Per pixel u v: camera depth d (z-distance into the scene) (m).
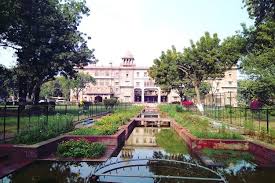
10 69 33.38
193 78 43.03
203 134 16.08
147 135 23.47
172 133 24.80
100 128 16.97
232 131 17.48
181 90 57.06
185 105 46.75
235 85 86.12
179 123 24.48
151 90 95.56
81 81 88.62
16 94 67.00
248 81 26.39
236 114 27.80
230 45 32.81
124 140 19.55
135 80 95.88
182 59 41.75
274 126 20.42
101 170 10.34
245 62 27.41
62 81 87.56
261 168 11.09
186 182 9.09
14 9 24.45
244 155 13.37
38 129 14.10
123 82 96.06
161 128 29.28
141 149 16.67
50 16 31.08
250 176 10.05
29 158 11.62
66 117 19.41
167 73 47.84
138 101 97.69
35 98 35.59
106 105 45.28
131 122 26.41
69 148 12.42
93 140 15.41
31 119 20.41
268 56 25.08
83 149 12.27
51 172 10.45
